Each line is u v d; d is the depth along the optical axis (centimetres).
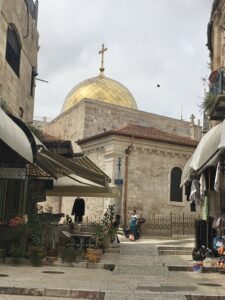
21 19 1838
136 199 3034
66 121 4319
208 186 1536
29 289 849
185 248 1848
